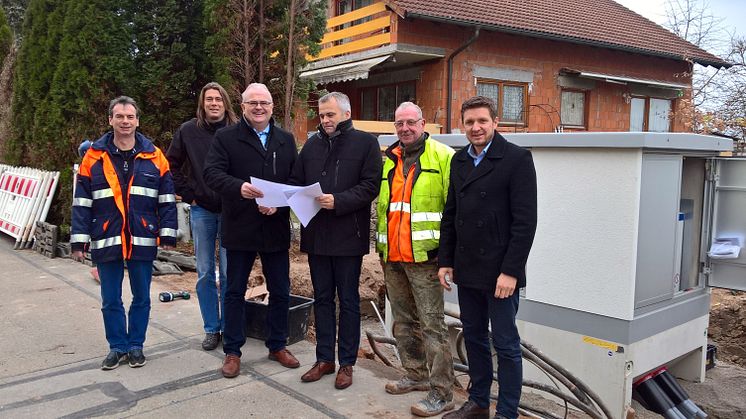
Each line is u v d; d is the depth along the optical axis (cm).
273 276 439
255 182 378
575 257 489
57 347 486
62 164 919
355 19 1388
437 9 1291
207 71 954
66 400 386
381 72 1486
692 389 548
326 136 401
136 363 442
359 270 406
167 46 914
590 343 484
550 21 1512
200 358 463
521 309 528
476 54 1362
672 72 1739
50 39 916
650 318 479
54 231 843
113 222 426
